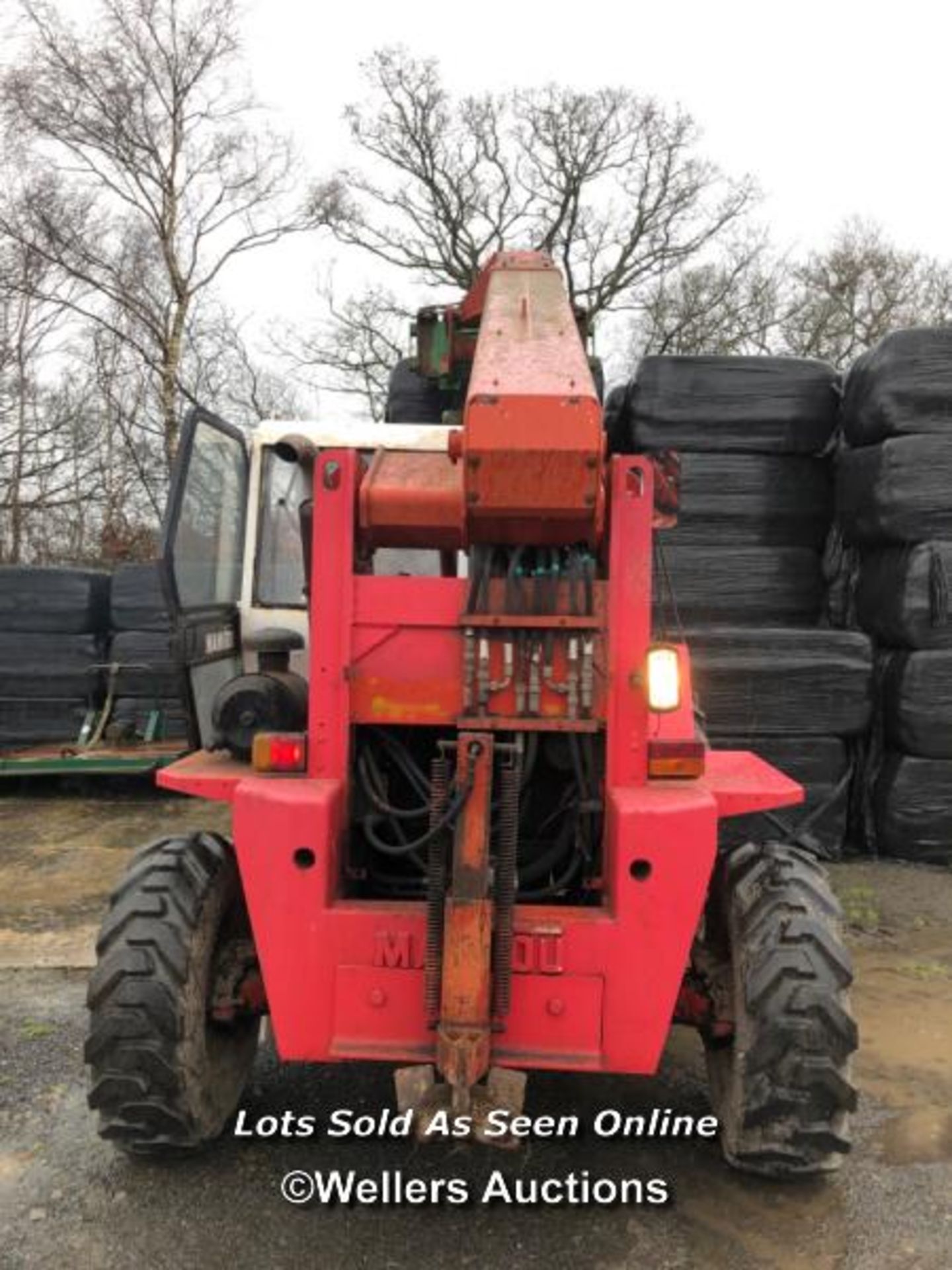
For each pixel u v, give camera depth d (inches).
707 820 107.3
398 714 114.7
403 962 109.0
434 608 114.3
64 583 370.9
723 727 248.4
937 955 199.2
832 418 263.3
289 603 177.5
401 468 121.3
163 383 695.7
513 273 141.6
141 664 369.7
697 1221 115.1
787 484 261.6
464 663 112.9
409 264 901.2
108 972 116.7
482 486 104.1
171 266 690.8
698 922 112.7
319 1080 147.3
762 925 116.6
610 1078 149.6
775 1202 118.5
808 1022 111.2
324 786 112.8
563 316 126.3
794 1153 113.3
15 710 369.4
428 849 112.9
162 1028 115.9
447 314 226.4
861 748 259.1
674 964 107.7
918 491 239.0
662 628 164.2
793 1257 109.1
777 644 249.3
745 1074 113.4
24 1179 121.8
